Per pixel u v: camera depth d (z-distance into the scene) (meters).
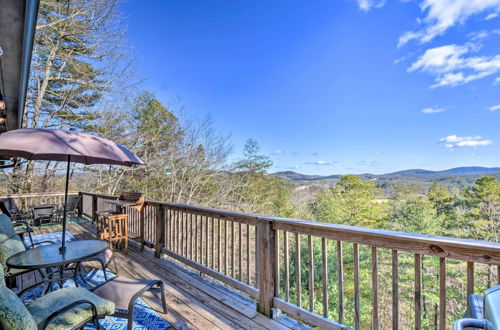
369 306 9.75
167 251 4.09
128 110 12.21
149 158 13.21
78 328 1.66
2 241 2.98
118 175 12.62
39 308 1.74
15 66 2.43
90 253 2.53
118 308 1.97
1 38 1.98
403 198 21.17
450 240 1.46
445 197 20.03
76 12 9.48
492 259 1.33
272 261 2.46
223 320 2.38
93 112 11.07
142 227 4.77
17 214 6.89
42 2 8.64
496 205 18.38
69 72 10.44
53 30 9.37
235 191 15.36
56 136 2.27
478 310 1.13
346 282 10.51
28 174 9.89
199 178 13.63
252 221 2.69
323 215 19.44
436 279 11.16
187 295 2.88
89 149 2.34
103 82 11.16
